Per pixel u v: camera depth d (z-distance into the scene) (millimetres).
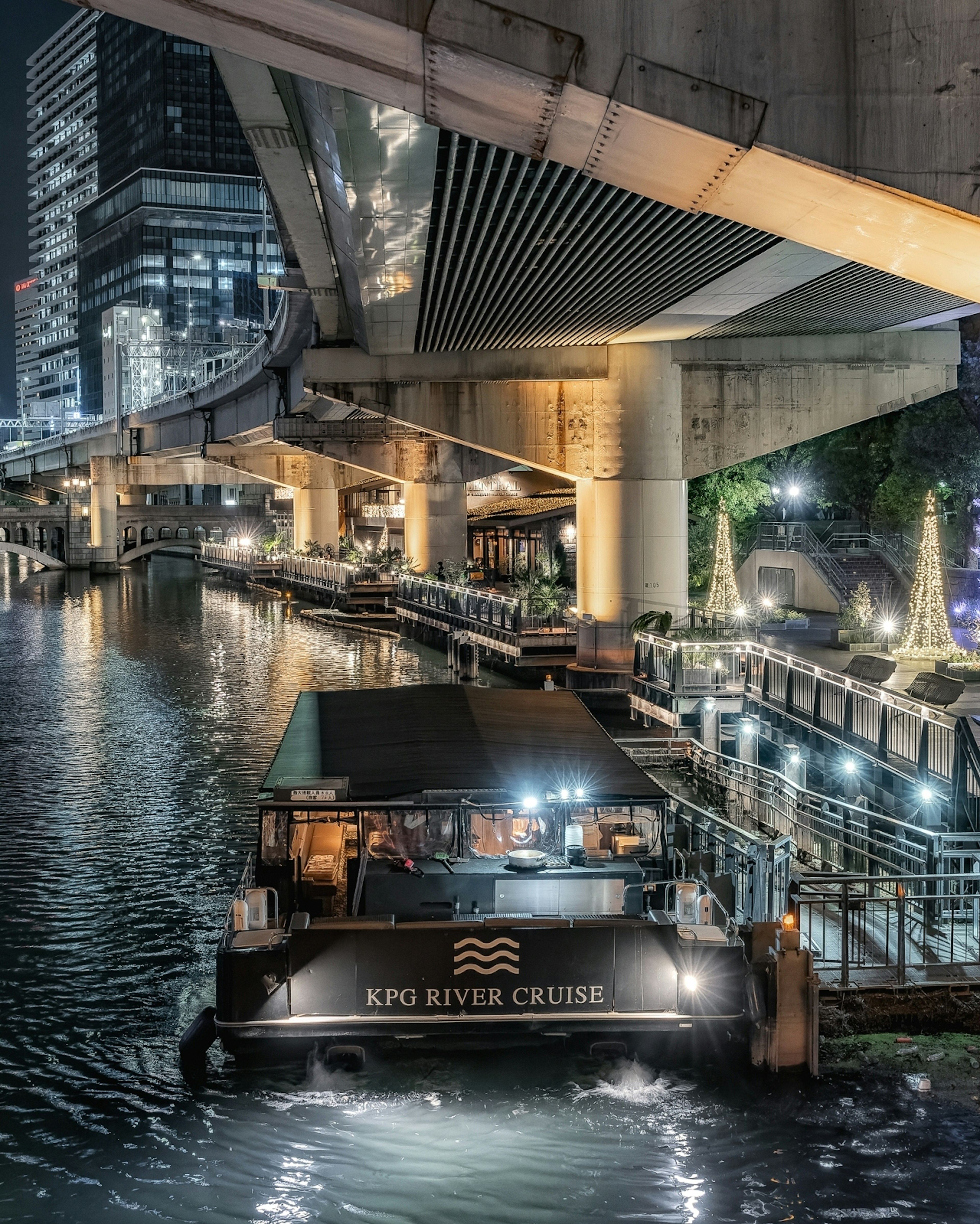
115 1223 10516
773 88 10508
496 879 13500
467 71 10688
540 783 14914
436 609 49656
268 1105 12570
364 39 10664
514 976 12836
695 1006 12867
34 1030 14609
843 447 53562
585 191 19109
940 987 13492
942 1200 10609
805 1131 11734
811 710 24000
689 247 22891
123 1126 12227
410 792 14461
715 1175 11055
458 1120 12102
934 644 29531
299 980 12781
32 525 119438
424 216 20828
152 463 112625
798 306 30203
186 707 37469
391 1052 13211
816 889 16875
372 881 13531
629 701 34125
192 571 118625
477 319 30781
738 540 54469
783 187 11125
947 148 10492
